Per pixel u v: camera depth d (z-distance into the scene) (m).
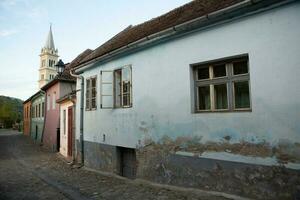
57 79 17.75
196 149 6.56
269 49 5.27
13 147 21.17
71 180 9.15
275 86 5.15
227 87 6.20
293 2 4.98
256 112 5.40
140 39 7.93
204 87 6.79
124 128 9.16
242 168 5.59
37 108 27.67
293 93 4.91
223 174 5.95
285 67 5.04
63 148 15.90
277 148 5.06
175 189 7.05
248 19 5.63
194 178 6.59
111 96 9.91
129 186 7.92
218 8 6.12
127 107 9.05
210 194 6.16
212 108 6.48
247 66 5.91
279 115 5.06
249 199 5.44
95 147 10.93
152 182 7.84
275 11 5.22
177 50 7.22
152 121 7.96
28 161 13.98
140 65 8.55
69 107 14.89
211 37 6.34
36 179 9.38
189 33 6.85
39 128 25.77
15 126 55.44
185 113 6.89
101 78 10.39
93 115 11.19
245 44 5.66
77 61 19.19
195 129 6.61
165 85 7.55
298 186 4.76
